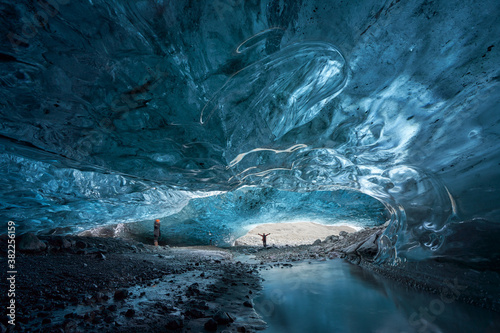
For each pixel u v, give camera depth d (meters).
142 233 11.94
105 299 3.01
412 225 4.32
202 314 2.56
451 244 3.19
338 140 3.87
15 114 2.94
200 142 3.81
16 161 4.76
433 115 3.03
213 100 3.09
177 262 6.21
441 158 3.32
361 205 10.48
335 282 4.22
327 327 2.29
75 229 8.69
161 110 3.15
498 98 2.56
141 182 6.42
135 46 2.44
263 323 2.41
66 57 2.41
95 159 4.08
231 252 10.97
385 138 3.59
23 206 5.80
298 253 8.92
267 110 3.39
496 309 2.44
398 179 4.25
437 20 2.27
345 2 2.29
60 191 5.85
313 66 2.91
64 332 1.99
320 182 6.20
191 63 2.67
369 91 3.04
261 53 2.65
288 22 2.45
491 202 2.76
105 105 2.96
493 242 2.67
